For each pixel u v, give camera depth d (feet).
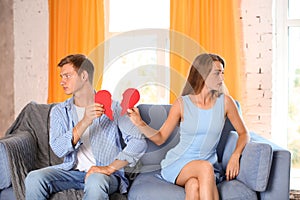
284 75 10.82
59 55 10.76
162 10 10.93
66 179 7.23
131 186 7.46
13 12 11.25
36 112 8.71
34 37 11.23
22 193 7.36
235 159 7.41
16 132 8.50
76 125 7.15
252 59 10.67
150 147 7.59
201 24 10.38
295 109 11.03
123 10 11.02
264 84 10.66
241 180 7.25
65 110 7.55
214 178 6.81
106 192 6.78
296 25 10.75
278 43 10.80
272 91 10.66
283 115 10.89
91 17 10.59
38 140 8.50
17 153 7.57
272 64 10.63
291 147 11.07
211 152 7.65
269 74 10.62
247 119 10.75
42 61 11.27
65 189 7.23
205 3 10.32
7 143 7.43
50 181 7.00
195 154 7.52
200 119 7.47
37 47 11.25
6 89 11.34
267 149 6.96
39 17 11.19
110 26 11.05
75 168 7.49
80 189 7.34
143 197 6.89
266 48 10.61
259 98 10.69
